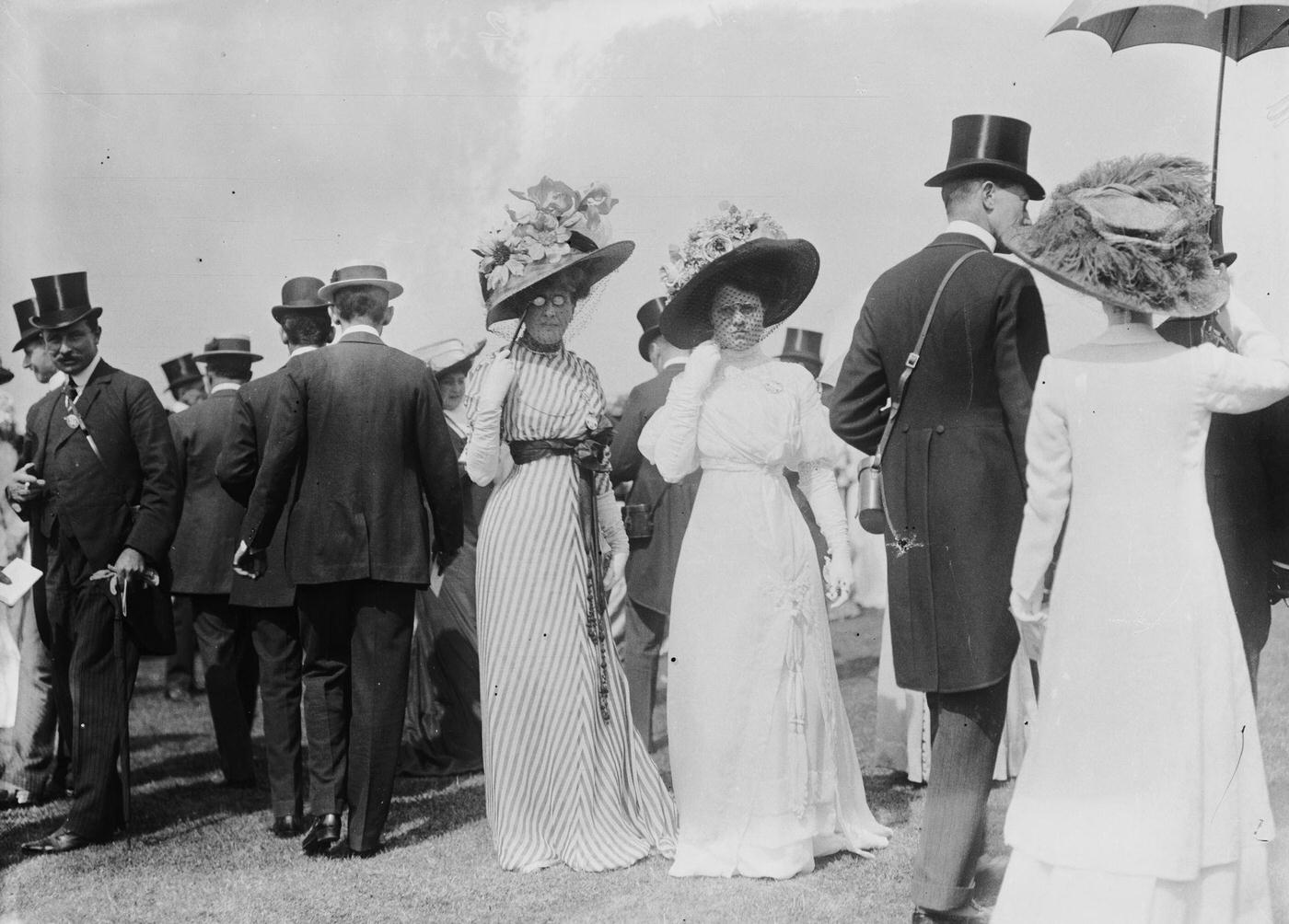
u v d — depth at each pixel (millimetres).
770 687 3863
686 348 4152
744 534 3906
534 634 4141
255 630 4621
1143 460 2951
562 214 4195
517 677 4125
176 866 4117
